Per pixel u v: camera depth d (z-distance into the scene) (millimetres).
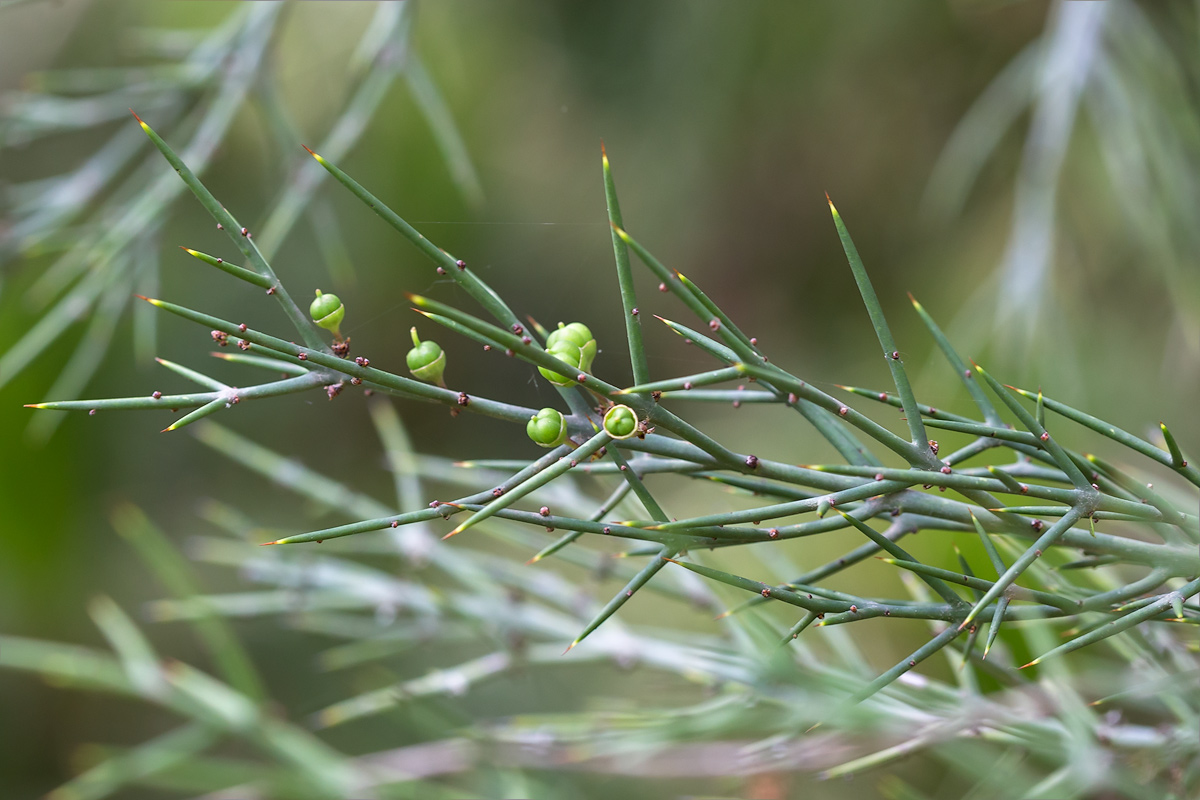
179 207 1133
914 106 1882
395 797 953
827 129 1916
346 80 1844
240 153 1808
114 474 1831
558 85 1938
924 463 707
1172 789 752
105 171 1171
